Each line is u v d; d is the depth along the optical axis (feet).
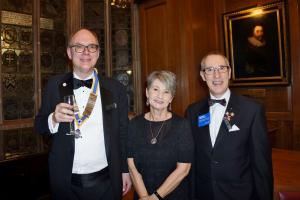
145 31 16.53
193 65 14.75
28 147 11.78
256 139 5.62
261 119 5.74
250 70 14.60
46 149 11.37
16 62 13.33
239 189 5.64
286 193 6.11
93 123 6.29
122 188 6.49
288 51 13.25
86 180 6.15
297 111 13.30
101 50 15.92
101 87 6.61
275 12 13.50
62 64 15.02
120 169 6.40
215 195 5.74
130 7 16.62
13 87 13.25
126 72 16.48
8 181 9.39
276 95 14.06
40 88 14.05
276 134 13.93
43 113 6.32
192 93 14.79
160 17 15.81
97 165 6.29
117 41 16.40
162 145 5.88
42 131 6.35
